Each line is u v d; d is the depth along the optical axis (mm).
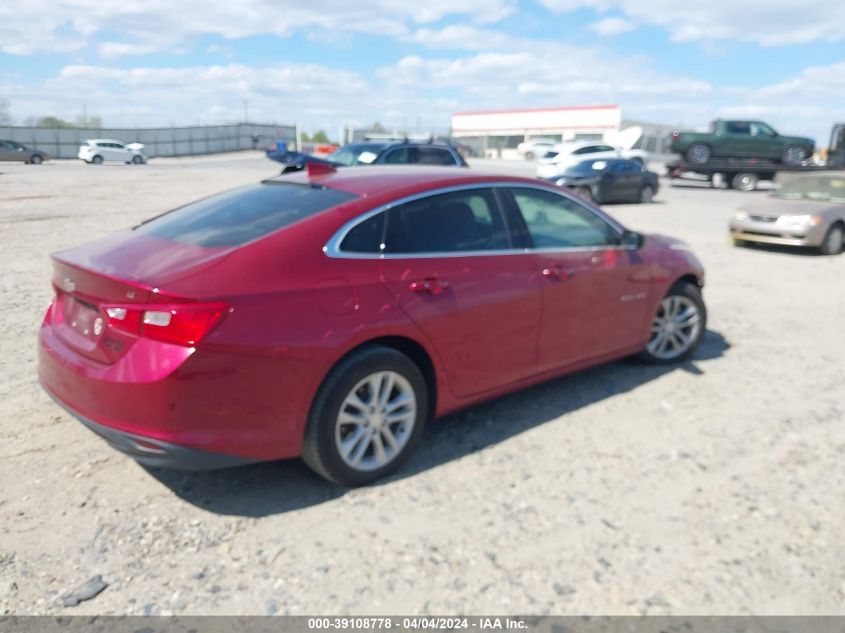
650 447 4145
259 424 3197
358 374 3438
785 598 2822
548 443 4176
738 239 12766
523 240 4305
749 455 4062
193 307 2996
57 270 3621
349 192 3809
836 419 4617
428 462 3916
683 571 2979
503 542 3158
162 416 3000
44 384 3574
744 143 28141
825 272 10414
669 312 5512
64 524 3221
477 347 3998
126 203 17922
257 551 3062
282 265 3277
